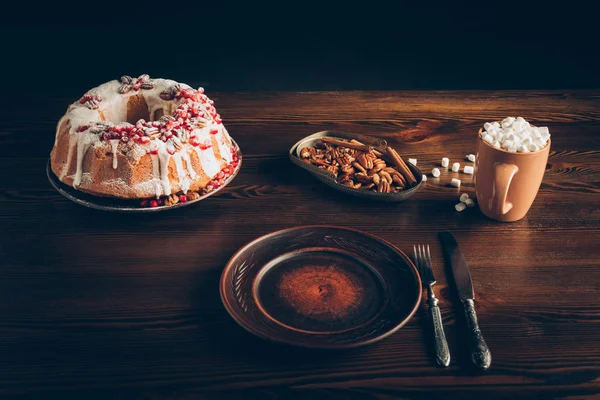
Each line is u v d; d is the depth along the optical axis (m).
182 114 1.49
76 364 1.04
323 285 1.18
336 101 1.92
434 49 4.40
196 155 1.46
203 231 1.35
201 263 1.26
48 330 1.10
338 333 1.06
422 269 1.22
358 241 1.26
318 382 1.00
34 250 1.29
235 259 1.21
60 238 1.32
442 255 1.28
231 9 4.58
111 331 1.10
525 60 4.26
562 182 1.51
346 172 1.50
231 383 1.00
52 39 4.43
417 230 1.35
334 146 1.57
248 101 1.92
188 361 1.04
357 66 4.28
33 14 4.65
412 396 0.98
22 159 1.60
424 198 1.46
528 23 4.56
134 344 1.07
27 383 1.00
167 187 1.42
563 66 4.18
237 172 1.50
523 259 1.26
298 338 1.05
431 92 1.99
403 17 4.66
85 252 1.28
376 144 1.56
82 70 4.17
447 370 1.02
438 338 1.06
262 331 1.04
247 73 4.21
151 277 1.22
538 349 1.06
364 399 0.98
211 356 1.05
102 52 4.35
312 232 1.29
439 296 1.17
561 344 1.07
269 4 4.56
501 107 1.88
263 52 4.44
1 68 4.12
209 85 4.08
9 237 1.33
